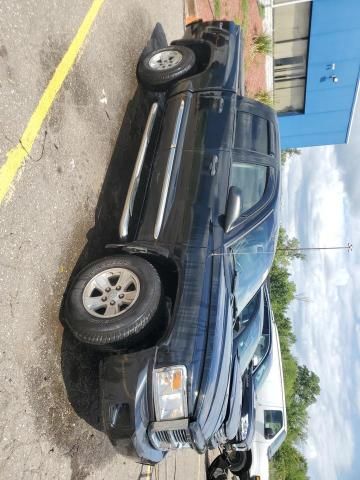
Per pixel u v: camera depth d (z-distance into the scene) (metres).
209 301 4.11
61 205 4.23
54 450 3.82
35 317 3.73
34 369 3.66
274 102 14.40
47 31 4.37
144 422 3.70
